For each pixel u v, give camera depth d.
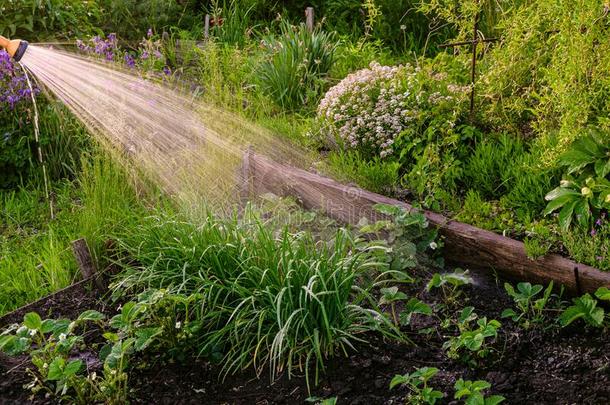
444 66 6.44
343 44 8.62
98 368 3.98
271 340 4.03
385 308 4.40
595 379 3.71
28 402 3.77
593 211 4.57
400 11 8.73
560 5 4.95
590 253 4.33
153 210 5.21
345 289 4.07
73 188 6.19
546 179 4.98
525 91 5.74
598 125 4.89
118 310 4.47
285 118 7.04
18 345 3.84
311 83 7.66
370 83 6.16
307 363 3.79
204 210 4.89
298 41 7.70
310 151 6.17
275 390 3.79
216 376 3.91
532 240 4.50
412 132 5.64
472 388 3.50
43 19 7.57
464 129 5.55
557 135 5.10
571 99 4.72
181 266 4.42
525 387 3.71
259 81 7.68
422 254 4.78
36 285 4.86
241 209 5.43
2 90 6.43
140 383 3.87
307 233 4.48
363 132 5.96
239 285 4.18
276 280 4.07
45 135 6.38
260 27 9.70
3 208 6.02
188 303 3.97
